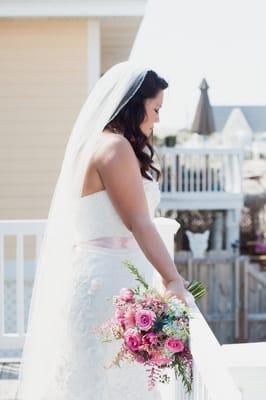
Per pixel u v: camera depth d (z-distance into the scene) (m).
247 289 10.90
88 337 2.05
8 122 7.39
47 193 7.41
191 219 12.80
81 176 2.11
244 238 15.02
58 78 7.38
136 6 7.00
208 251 12.28
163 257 1.95
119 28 7.81
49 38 7.36
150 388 1.88
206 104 12.91
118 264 2.07
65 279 2.27
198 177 12.45
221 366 1.27
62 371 2.14
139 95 2.12
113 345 2.06
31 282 7.12
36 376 2.31
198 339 1.57
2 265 3.81
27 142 7.41
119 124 2.12
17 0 6.85
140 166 2.12
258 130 26.58
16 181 7.40
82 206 2.11
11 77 7.39
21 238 3.78
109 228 2.07
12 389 3.42
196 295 2.11
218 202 12.42
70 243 2.26
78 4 6.93
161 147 12.33
